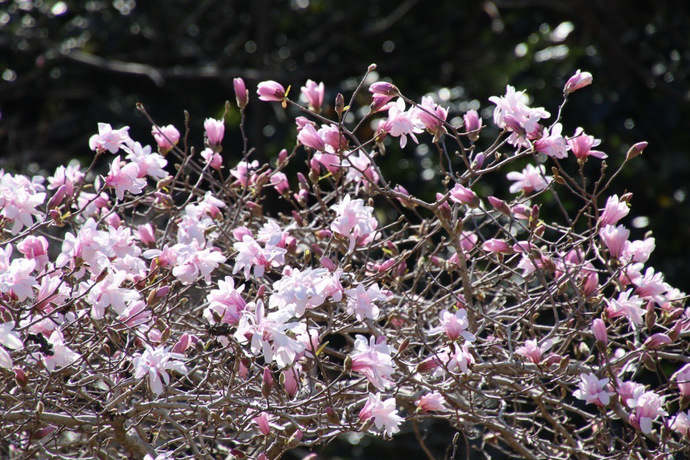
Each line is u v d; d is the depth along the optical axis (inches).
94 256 174.1
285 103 178.7
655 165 295.3
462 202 177.8
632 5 311.1
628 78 295.0
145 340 175.3
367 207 177.8
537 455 189.9
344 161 184.7
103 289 174.4
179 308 187.0
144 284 178.7
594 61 296.5
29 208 176.7
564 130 290.0
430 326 187.6
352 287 178.4
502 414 183.2
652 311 178.5
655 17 299.6
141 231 183.8
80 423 176.4
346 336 186.2
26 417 176.4
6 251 173.8
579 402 199.3
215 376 182.9
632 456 183.0
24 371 175.6
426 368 177.0
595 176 282.8
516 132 177.6
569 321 182.2
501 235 204.8
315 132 179.2
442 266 187.5
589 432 198.2
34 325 176.1
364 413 174.2
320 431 177.5
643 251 180.1
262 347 170.9
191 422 185.9
